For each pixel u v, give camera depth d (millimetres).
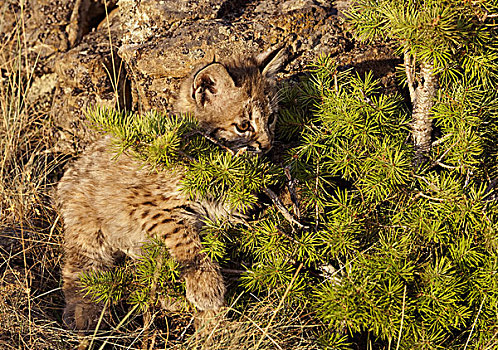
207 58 1514
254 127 1458
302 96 1483
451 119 1416
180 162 1371
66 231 1507
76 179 1506
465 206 1383
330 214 1469
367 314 1348
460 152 1407
